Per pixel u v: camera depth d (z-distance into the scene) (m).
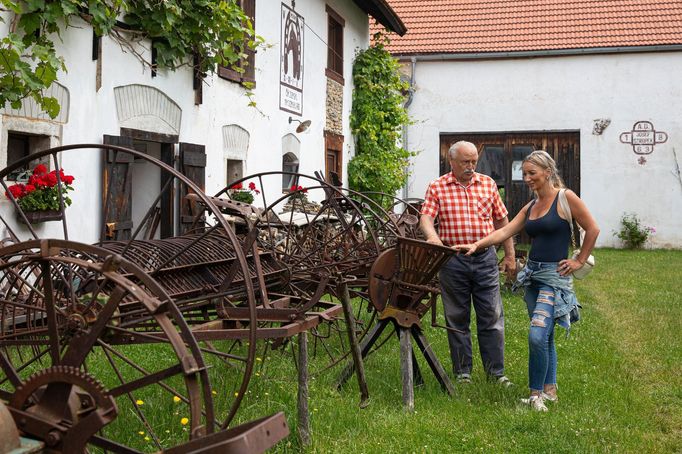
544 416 5.70
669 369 7.52
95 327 3.31
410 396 5.95
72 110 8.41
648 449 5.15
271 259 6.39
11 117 7.55
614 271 16.55
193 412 3.20
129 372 6.39
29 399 3.26
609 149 23.28
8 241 6.68
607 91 23.16
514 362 7.74
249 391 5.94
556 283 6.20
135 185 10.64
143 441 4.73
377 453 4.84
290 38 14.63
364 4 18.38
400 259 6.14
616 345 8.62
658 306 11.50
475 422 5.59
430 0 26.12
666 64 22.88
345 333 8.51
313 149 16.16
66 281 4.54
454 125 23.91
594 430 5.42
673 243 23.09
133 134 9.52
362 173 18.59
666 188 23.09
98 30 8.39
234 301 5.95
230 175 12.71
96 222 8.84
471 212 6.91
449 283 6.86
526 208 6.49
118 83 9.20
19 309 5.10
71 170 8.41
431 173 24.02
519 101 23.58
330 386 6.39
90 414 3.07
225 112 11.98
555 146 23.53
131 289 3.29
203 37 10.23
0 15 7.42
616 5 24.61
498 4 25.38
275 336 4.62
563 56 23.27
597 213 23.42
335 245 8.35
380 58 19.52
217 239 5.89
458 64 23.75
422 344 6.42
